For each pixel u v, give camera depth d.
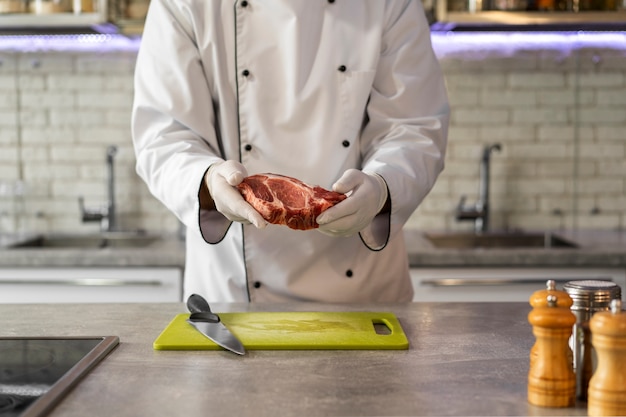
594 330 0.83
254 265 1.60
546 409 0.87
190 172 1.40
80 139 3.04
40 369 1.01
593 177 3.02
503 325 1.29
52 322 1.31
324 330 1.21
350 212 1.27
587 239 2.74
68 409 0.87
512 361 1.06
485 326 1.28
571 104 3.00
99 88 3.02
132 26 2.72
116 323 1.30
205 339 1.15
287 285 1.60
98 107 3.03
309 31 1.60
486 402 0.89
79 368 0.99
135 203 3.06
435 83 1.67
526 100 3.00
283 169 1.59
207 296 1.66
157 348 1.12
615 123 3.01
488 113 3.01
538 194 3.03
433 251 2.48
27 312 1.39
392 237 1.46
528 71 3.00
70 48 3.00
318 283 1.60
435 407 0.88
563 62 2.99
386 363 1.05
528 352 1.11
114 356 1.09
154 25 1.63
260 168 1.60
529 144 3.02
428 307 1.44
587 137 3.01
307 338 1.16
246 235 1.58
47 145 3.04
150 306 1.45
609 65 2.98
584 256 2.47
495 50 2.99
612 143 3.01
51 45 3.00
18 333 1.23
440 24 2.69
